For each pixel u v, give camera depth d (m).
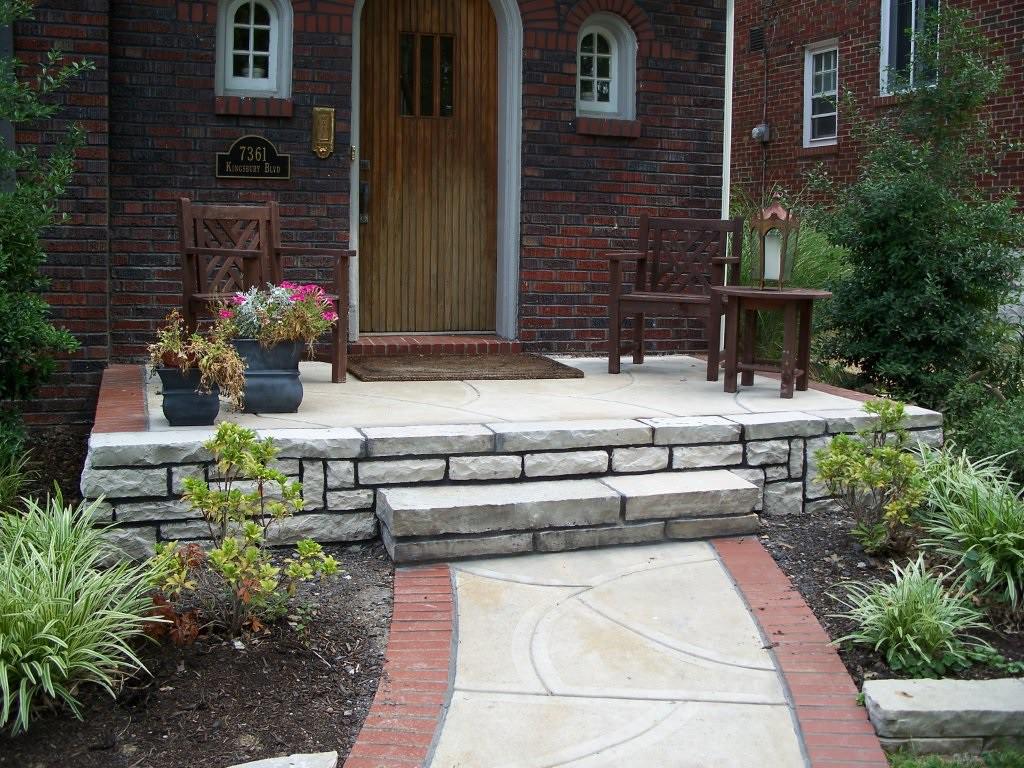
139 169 6.98
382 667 3.82
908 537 4.80
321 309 5.47
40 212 5.78
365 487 4.86
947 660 3.90
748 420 5.48
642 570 4.64
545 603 4.32
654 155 8.09
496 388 6.47
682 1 8.05
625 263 8.10
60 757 3.24
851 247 7.89
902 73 8.45
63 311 6.78
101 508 4.53
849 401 6.14
